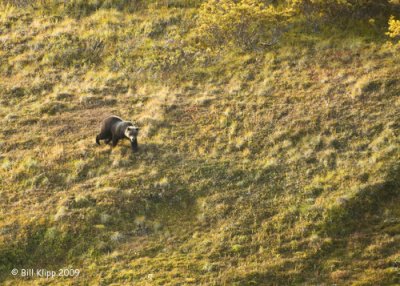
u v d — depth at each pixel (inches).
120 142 2194.9
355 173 1978.3
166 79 2561.5
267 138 2167.8
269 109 2305.6
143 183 1982.0
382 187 1916.8
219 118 2294.5
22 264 1749.5
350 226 1827.0
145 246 1782.7
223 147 2151.8
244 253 1754.4
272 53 2620.6
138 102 2427.4
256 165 2057.1
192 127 2260.1
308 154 2079.2
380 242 1772.9
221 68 2588.6
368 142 2097.7
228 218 1868.8
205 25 2677.2
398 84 2317.9
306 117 2237.9
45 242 1795.0
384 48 2529.5
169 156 2106.3
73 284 1672.0
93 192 1945.1
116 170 2046.0
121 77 2593.5
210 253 1753.2
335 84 2383.1
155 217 1887.3
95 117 2351.1
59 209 1875.0
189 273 1686.8
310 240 1782.7
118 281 1669.5
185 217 1887.3
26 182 2011.6
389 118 2174.0
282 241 1788.9
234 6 2623.0
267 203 1913.1
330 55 2554.1
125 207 1898.4
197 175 2025.1
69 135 2251.5
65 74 2630.4
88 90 2518.5
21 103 2476.6
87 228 1827.0
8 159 2133.4
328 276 1684.3
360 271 1697.8
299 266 1708.9
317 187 1947.6
